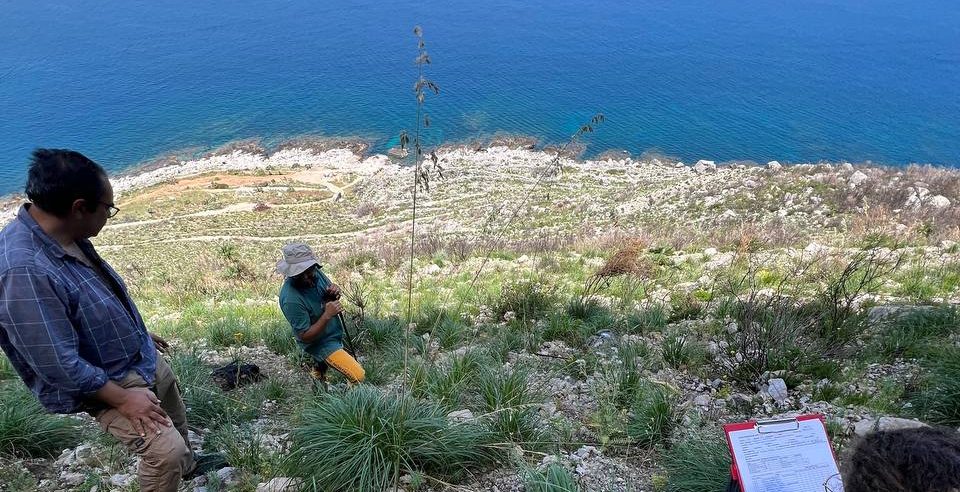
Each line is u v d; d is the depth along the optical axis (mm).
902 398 5387
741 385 6102
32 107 91625
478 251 18578
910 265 11289
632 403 5508
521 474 4387
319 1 177375
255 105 87938
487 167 56750
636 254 12219
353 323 8898
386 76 101750
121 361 3668
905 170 32812
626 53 115188
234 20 155750
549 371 6746
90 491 4438
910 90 90375
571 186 48562
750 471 2656
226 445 4949
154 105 90000
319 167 66125
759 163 65062
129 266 32375
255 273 19797
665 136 71562
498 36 131000
